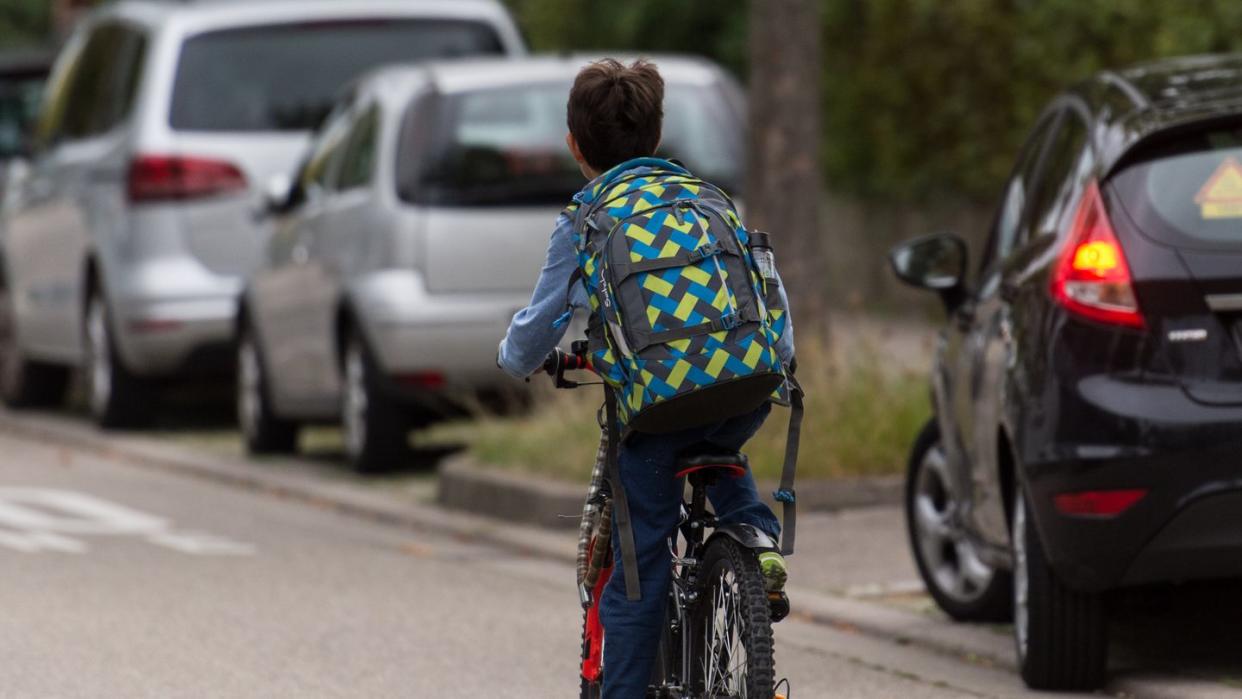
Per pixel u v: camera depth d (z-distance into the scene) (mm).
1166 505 21141
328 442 47781
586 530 18391
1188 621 26000
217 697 23016
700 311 16484
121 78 49625
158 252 47031
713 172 41219
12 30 124688
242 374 45719
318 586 30109
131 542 34281
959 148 62188
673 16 80250
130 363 48062
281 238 43562
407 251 38656
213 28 47656
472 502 36656
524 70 40000
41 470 44531
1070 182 23266
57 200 52031
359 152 40938
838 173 69562
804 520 33812
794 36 39375
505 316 38719
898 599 28219
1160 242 21641
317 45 47969
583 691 18781
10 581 30453
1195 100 22703
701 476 17328
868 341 38406
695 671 17781
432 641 26109
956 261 26859
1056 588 22266
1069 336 21828
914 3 62812
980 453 24625
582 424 37000
